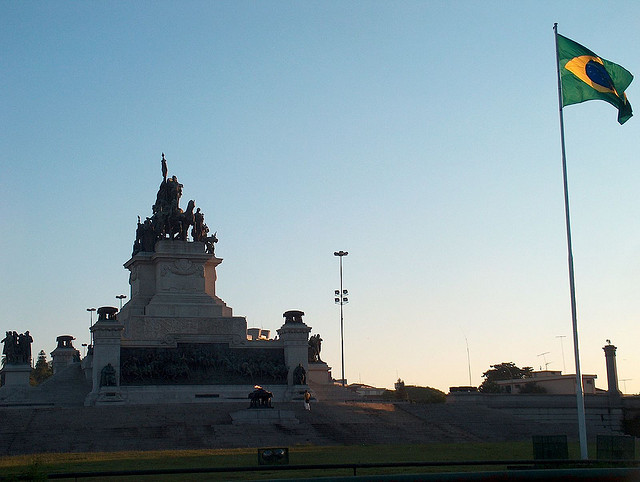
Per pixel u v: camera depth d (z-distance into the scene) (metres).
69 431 79.50
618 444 50.59
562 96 54.81
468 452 65.88
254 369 112.88
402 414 98.50
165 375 108.44
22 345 120.50
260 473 48.69
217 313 120.75
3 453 72.12
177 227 124.00
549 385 155.25
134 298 124.75
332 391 119.75
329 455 61.81
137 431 79.81
